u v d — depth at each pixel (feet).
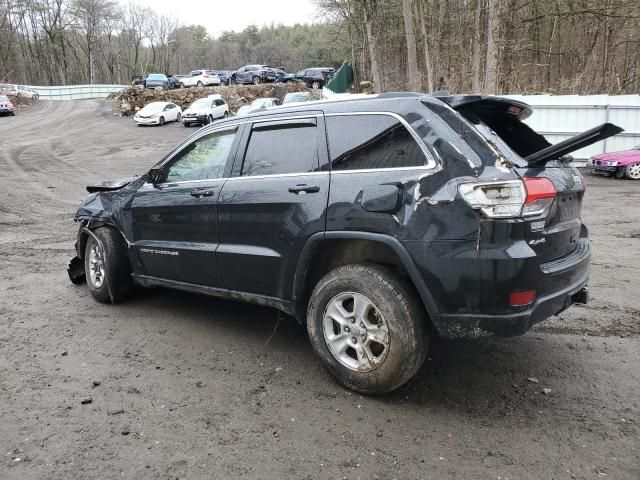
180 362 12.72
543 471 8.53
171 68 358.23
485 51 83.10
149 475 8.49
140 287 18.26
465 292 9.52
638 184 44.80
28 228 31.35
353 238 10.60
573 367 12.25
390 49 128.67
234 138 13.52
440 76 90.79
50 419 10.14
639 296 17.19
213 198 13.24
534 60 98.32
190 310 16.34
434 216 9.66
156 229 14.97
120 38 318.65
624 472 8.47
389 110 10.78
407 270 10.00
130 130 109.09
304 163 11.79
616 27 84.99
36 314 16.12
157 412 10.42
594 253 23.03
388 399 10.89
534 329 14.58
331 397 10.98
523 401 10.76
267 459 8.91
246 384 11.59
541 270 9.61
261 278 12.41
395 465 8.73
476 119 10.59
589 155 54.70
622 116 53.01
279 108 12.90
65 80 274.98
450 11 99.66
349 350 11.30
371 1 108.27
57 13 263.49
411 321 10.14
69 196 43.96
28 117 131.54
